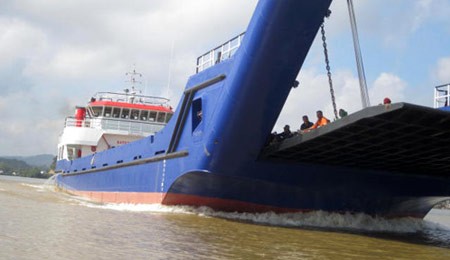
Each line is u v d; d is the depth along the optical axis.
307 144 11.37
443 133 10.45
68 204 15.33
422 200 16.52
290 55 11.12
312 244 9.08
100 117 24.11
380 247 9.50
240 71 11.33
